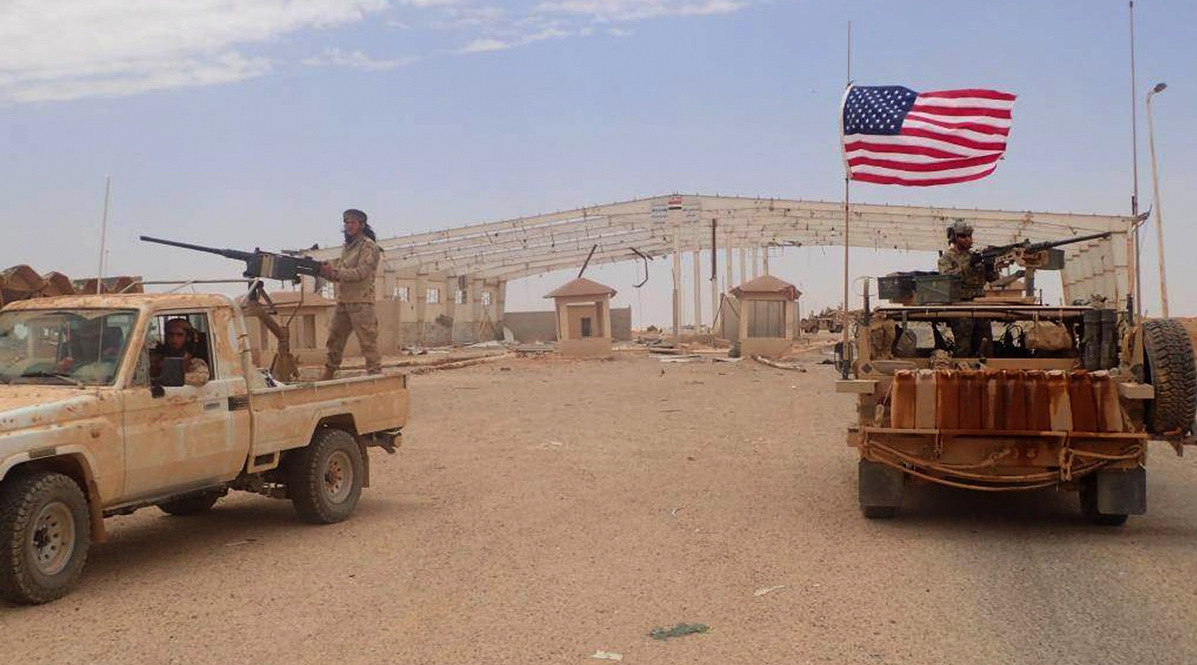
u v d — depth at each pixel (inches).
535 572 286.4
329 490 361.4
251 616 249.1
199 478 310.0
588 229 1738.4
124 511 294.5
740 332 1362.0
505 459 499.5
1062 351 385.4
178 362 285.9
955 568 285.3
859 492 346.0
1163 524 341.7
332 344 555.5
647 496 400.5
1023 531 333.4
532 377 1039.0
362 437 388.8
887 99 435.2
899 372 331.9
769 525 345.7
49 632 238.1
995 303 402.9
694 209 1604.3
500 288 2313.0
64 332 297.7
